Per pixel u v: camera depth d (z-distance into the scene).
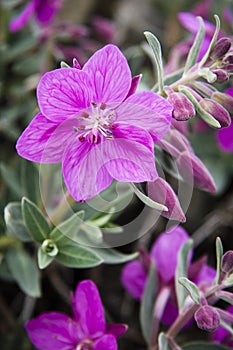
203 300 0.30
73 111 0.29
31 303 0.40
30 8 0.41
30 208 0.33
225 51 0.30
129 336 0.41
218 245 0.30
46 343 0.33
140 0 0.56
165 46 0.49
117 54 0.29
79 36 0.44
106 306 0.41
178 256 0.34
